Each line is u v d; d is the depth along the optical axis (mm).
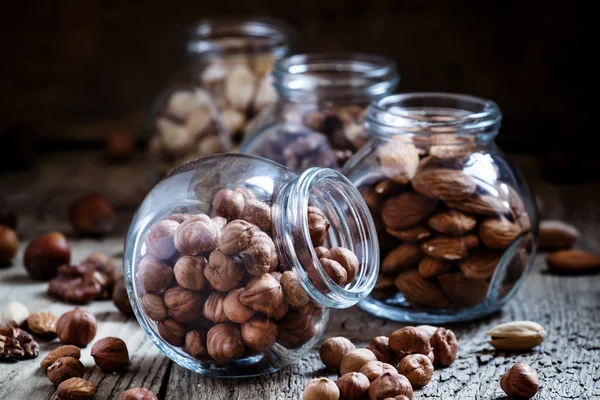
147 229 409
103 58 729
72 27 723
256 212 401
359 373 401
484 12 706
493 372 423
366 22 714
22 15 719
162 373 427
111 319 475
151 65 730
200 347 401
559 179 656
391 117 448
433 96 477
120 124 738
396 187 444
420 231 440
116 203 630
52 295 499
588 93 710
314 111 500
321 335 427
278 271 397
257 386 415
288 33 670
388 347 425
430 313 458
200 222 395
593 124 711
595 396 405
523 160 698
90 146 737
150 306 402
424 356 415
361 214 417
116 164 709
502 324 449
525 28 707
